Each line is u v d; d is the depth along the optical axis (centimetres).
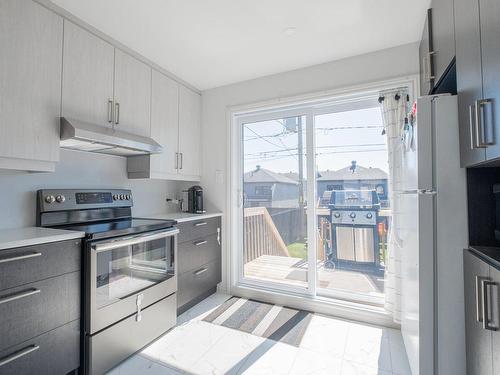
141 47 220
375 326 222
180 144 277
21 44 151
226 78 280
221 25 192
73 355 151
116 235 172
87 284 157
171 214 280
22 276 129
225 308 255
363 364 174
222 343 197
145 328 192
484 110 93
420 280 132
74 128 166
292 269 275
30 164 158
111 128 203
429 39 168
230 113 294
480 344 106
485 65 92
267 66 255
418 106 135
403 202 187
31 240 132
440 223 129
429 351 131
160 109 251
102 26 191
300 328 219
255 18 184
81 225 195
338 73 242
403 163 191
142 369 168
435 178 131
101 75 197
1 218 169
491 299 96
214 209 303
